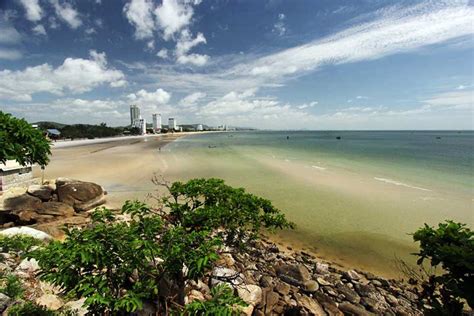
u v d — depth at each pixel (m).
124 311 3.19
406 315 5.47
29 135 2.74
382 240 9.31
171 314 2.84
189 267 2.57
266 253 7.99
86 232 2.52
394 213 11.91
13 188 10.96
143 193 14.91
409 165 26.22
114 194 14.60
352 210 12.34
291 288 6.03
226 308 2.37
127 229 2.79
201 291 4.77
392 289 6.50
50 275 2.35
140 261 2.57
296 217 11.45
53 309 3.72
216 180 4.50
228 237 4.23
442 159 31.22
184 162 28.58
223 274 5.17
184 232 2.90
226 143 69.31
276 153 40.03
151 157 33.31
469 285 2.48
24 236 6.15
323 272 7.07
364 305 5.79
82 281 2.36
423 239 2.96
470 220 10.98
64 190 11.12
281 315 5.02
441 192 15.43
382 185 17.31
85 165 25.33
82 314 3.71
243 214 3.94
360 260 8.07
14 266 4.73
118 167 24.47
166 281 3.74
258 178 19.72
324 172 22.20
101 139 85.12
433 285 2.88
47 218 9.83
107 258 2.42
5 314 3.39
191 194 4.22
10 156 2.57
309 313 5.14
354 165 26.34
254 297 5.04
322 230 10.13
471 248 2.50
